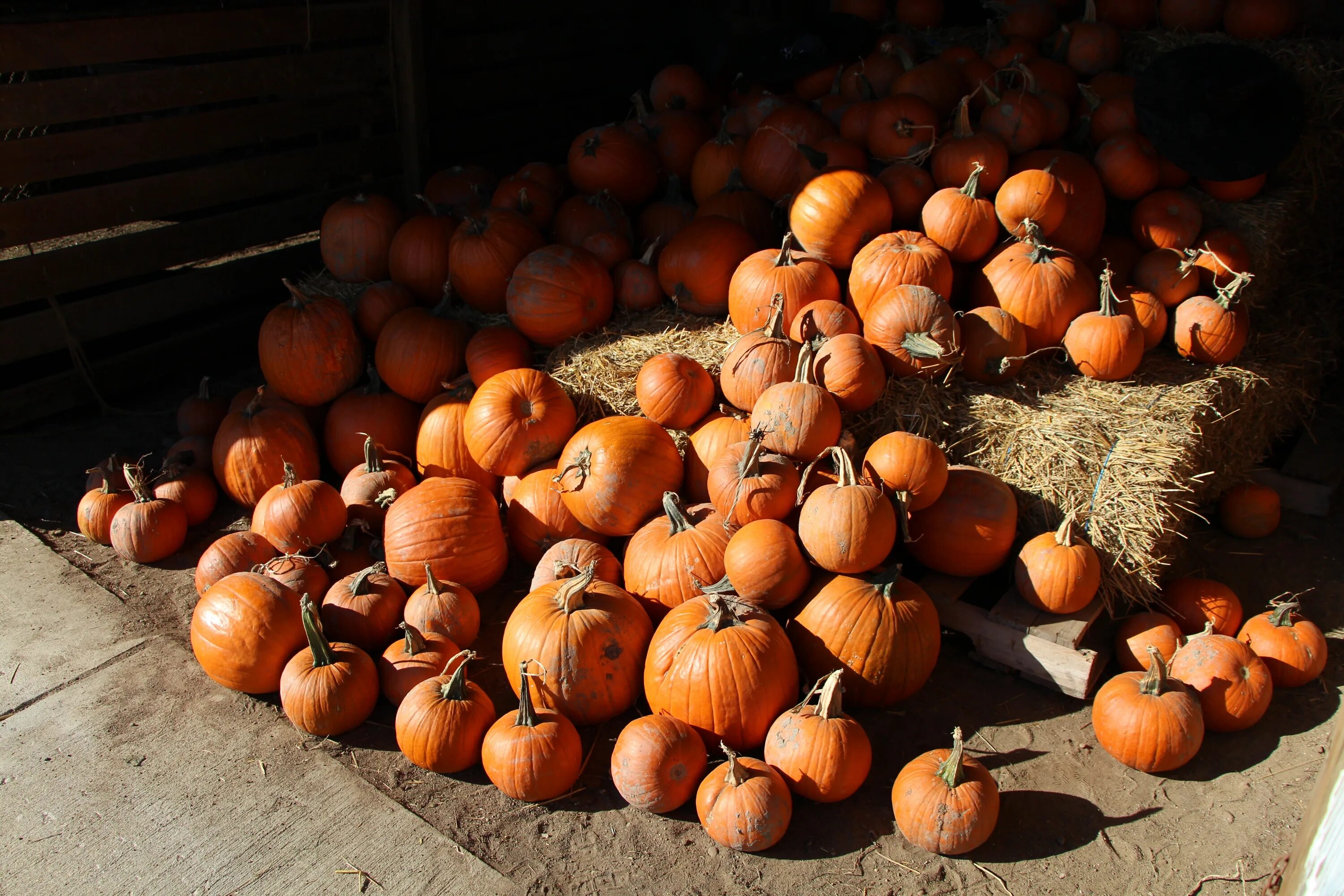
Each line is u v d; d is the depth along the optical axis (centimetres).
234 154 712
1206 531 468
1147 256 472
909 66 554
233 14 554
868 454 362
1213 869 288
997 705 354
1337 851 178
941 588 374
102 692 358
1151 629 361
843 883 283
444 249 522
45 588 416
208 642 348
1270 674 351
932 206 450
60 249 520
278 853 292
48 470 500
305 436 472
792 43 620
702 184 549
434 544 388
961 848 289
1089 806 310
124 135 528
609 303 477
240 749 334
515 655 337
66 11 531
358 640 366
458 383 457
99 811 306
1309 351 511
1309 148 518
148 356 576
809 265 438
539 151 775
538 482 416
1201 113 468
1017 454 386
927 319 401
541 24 741
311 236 789
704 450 402
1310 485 477
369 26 623
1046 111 493
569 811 310
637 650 341
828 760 298
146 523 430
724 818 289
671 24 854
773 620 330
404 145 664
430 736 317
